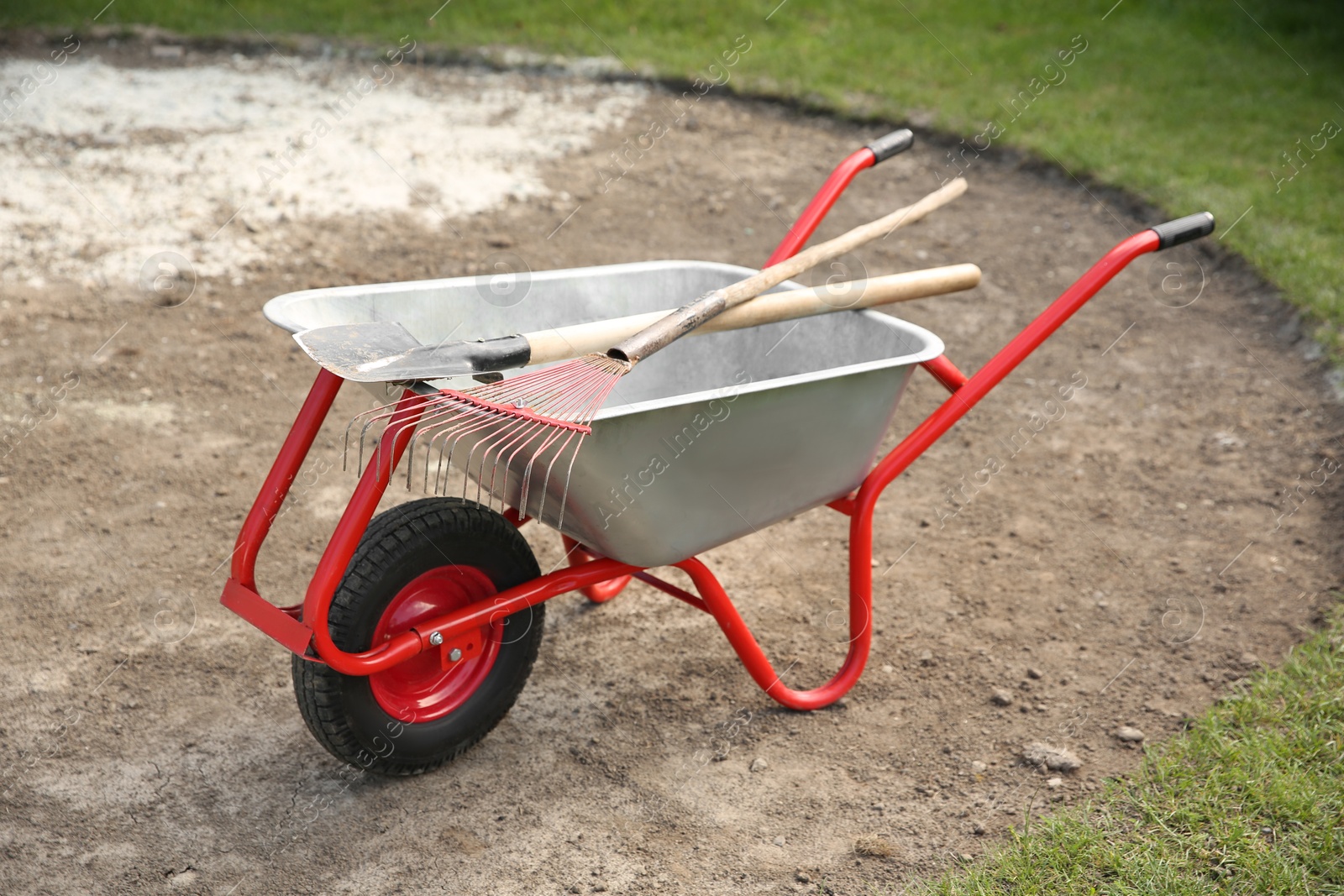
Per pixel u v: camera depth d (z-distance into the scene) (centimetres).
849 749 282
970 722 292
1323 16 929
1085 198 659
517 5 972
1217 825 246
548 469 222
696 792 267
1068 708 297
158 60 832
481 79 831
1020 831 252
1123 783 264
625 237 606
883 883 238
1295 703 287
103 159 641
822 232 621
